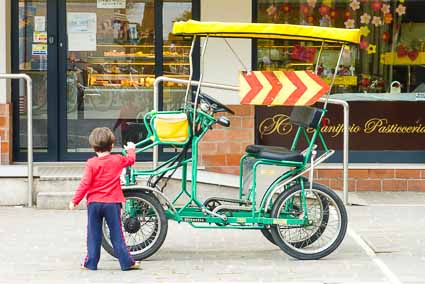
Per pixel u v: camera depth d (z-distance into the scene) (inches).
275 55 557.3
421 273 358.6
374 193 548.1
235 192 494.6
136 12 570.6
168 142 374.3
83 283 341.7
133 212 371.9
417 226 454.3
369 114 559.8
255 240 425.1
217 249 404.2
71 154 572.4
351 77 560.4
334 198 380.8
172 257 387.2
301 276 353.4
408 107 560.7
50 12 566.6
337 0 561.6
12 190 499.8
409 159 560.7
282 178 374.9
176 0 567.8
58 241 416.5
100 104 574.2
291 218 378.6
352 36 377.1
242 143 546.3
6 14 551.2
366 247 406.0
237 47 548.7
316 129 379.9
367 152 559.8
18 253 392.8
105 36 571.8
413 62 561.9
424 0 561.9
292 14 560.1
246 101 372.8
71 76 571.8
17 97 563.2
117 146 576.7
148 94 574.9
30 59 567.8
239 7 547.5
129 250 368.5
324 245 386.6
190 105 380.2
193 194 377.1
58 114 570.3
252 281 345.7
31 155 496.4
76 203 353.4
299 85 374.6
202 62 379.6
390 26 563.2
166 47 570.6
